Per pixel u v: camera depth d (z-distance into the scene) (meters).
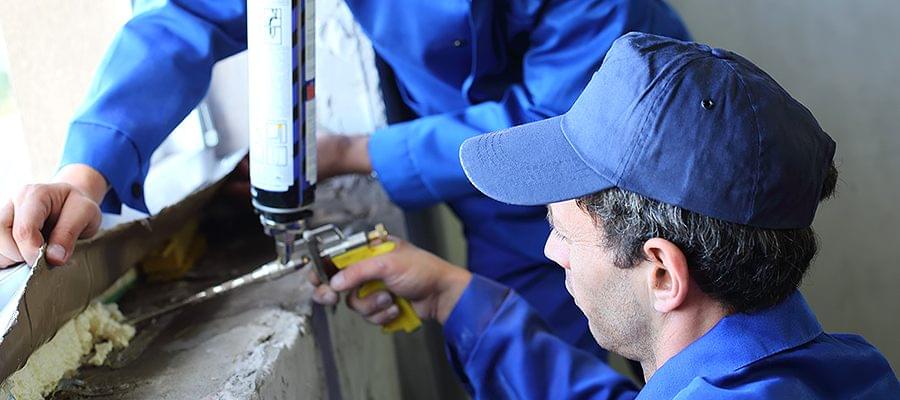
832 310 2.30
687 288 0.76
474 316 1.10
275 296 1.14
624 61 0.78
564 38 1.17
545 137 0.82
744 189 0.73
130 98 1.03
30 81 1.03
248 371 0.94
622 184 0.76
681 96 0.75
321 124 1.47
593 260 0.81
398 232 1.46
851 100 2.14
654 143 0.75
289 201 0.98
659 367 0.81
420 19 1.23
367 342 1.42
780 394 0.73
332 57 1.44
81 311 0.95
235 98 1.40
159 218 1.11
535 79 1.21
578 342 1.48
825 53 2.11
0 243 0.85
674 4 2.09
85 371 0.96
